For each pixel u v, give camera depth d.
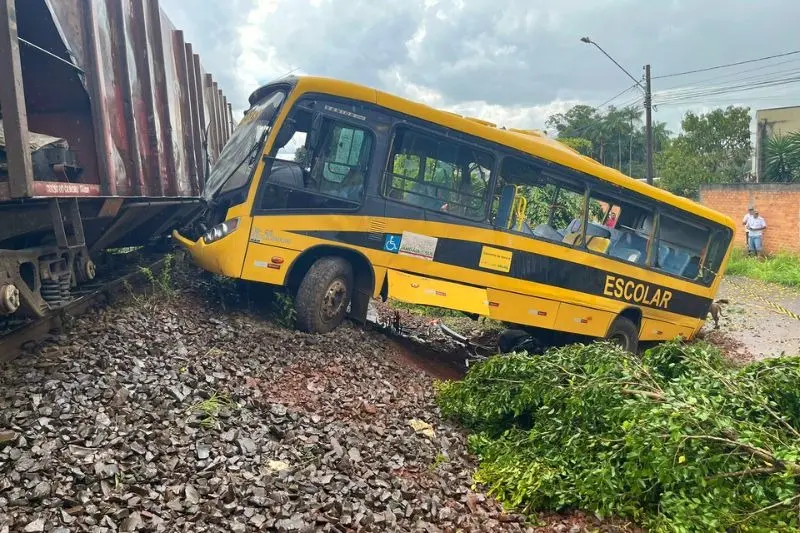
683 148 40.59
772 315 14.78
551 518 4.32
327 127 7.12
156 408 4.37
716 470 4.05
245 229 6.80
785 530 3.66
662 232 9.80
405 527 3.77
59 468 3.41
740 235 24.66
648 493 4.34
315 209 7.13
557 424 4.98
